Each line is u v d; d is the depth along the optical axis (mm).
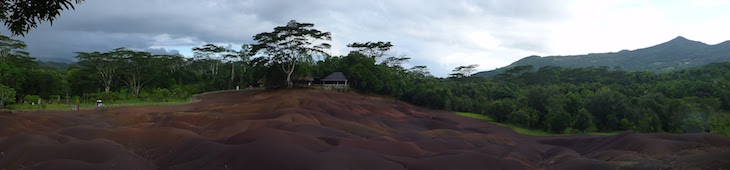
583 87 93125
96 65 82562
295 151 23922
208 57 112625
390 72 92312
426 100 83500
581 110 54438
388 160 25047
